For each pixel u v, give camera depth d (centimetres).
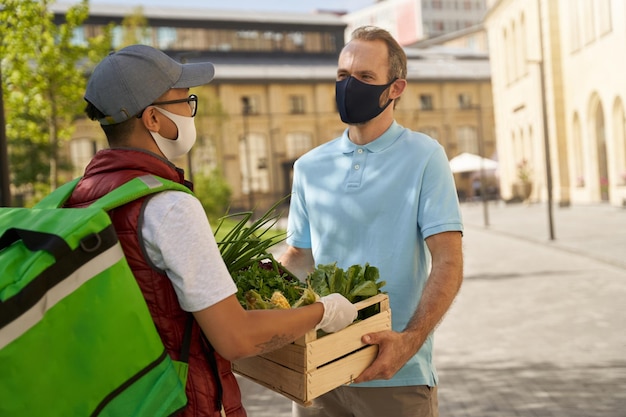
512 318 848
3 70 1116
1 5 946
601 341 698
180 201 149
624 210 2470
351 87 230
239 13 6819
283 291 188
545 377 586
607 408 498
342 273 191
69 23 1474
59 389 131
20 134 1443
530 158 4009
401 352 188
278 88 6425
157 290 148
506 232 2134
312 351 167
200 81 169
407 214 224
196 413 152
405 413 220
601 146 2923
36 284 127
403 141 231
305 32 7006
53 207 156
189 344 152
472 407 521
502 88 4534
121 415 137
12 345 125
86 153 5562
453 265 212
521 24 3919
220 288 148
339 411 231
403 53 237
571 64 3134
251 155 6406
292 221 259
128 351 138
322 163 243
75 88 1487
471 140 7025
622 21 2462
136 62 160
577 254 1469
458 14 10138
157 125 165
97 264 136
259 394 596
